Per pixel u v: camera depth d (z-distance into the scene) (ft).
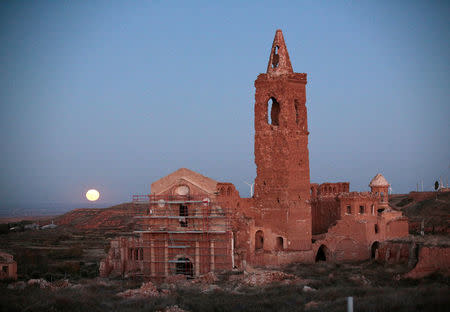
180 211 247.09
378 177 300.81
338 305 142.92
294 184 261.85
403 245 231.91
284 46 274.36
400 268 220.23
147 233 240.73
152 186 244.83
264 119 268.82
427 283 188.75
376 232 272.92
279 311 146.10
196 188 240.73
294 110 265.95
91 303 155.43
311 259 261.85
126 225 568.82
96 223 594.65
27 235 498.28
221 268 232.94
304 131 267.80
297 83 267.80
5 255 245.24
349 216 270.46
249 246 249.14
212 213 236.43
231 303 156.76
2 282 221.66
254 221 259.19
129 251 252.42
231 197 253.44
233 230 249.34
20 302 148.77
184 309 153.28
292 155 262.67
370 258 265.34
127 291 183.01
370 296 152.97
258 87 270.46
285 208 258.78
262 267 245.04
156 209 242.37
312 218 304.50
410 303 135.64
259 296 171.42
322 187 312.71
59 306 147.43
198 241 235.61
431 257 201.77
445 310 130.21
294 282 198.49
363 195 271.90
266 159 266.16
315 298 162.91
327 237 269.03
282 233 258.78
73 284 209.77
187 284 205.36
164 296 171.42
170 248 238.48
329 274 221.46
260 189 267.18
